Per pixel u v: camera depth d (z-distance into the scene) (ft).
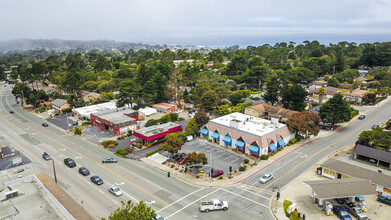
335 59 629.92
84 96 463.42
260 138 222.69
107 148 252.01
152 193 170.81
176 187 178.91
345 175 181.06
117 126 285.64
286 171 200.54
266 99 366.43
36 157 231.71
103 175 196.54
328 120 286.66
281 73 536.83
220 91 418.72
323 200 161.89
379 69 546.67
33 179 172.55
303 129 249.96
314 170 201.77
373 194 152.46
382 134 221.87
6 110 416.05
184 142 261.65
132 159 226.79
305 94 329.31
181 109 408.05
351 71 533.14
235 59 607.78
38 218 131.95
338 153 232.32
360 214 144.56
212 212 150.51
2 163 219.82
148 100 394.32
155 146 255.09
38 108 424.87
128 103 381.40
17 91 447.01
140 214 112.88
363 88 467.52
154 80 414.62
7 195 150.30
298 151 237.45
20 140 276.41
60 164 216.74
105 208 153.69
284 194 169.78
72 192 171.22
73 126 324.60
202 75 486.38
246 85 531.50
